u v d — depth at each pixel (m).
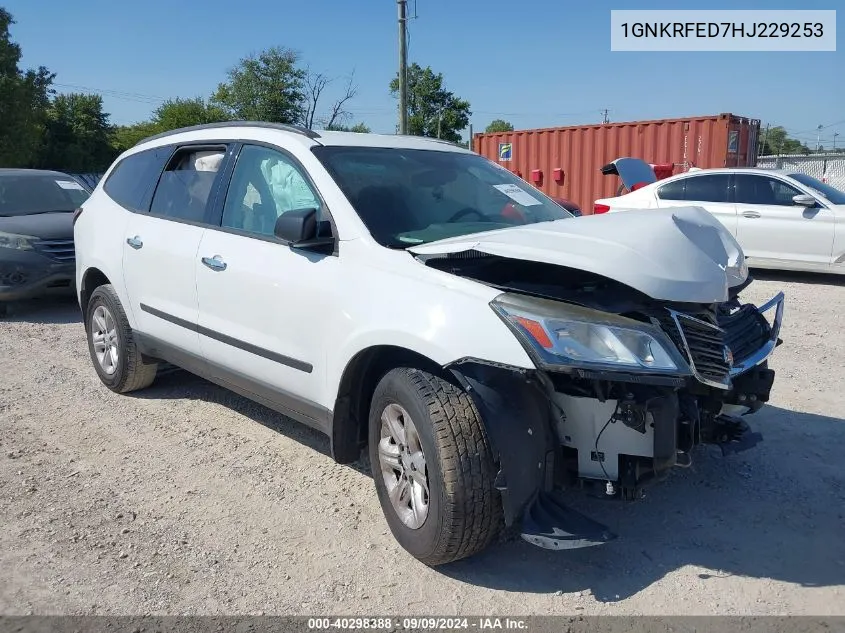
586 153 16.36
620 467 3.05
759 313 3.76
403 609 2.97
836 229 10.05
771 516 3.66
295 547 3.44
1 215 9.27
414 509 3.22
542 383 2.93
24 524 3.64
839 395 5.38
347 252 3.53
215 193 4.49
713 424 3.40
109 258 5.34
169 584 3.14
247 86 41.62
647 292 2.92
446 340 2.95
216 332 4.30
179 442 4.69
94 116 50.84
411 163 4.21
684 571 3.20
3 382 6.00
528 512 2.90
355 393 3.57
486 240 3.21
